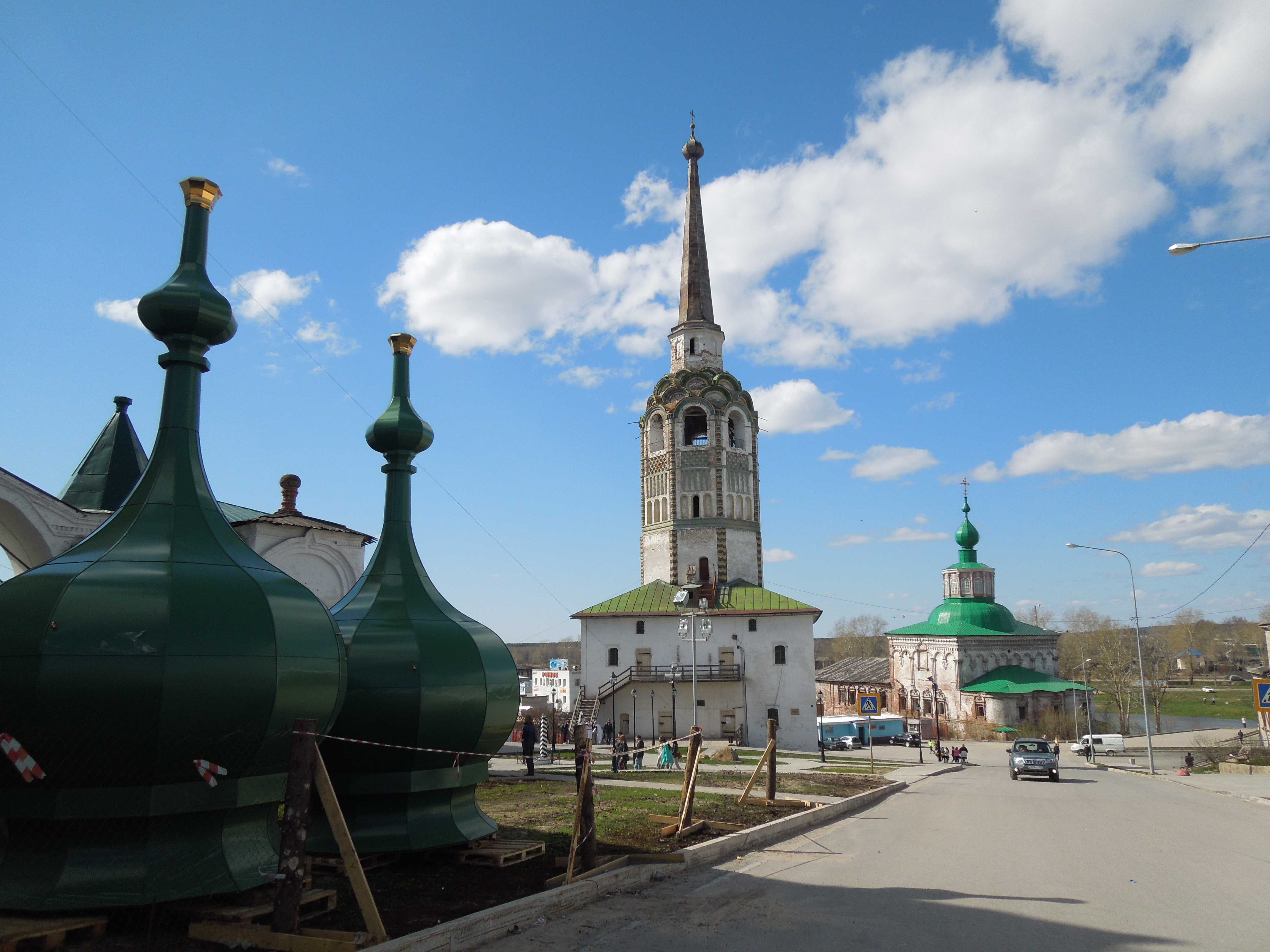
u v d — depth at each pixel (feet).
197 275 34.24
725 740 189.06
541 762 115.85
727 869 42.22
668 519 203.92
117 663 26.78
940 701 284.41
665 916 32.45
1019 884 39.73
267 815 31.73
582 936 29.53
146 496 31.53
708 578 200.54
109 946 25.38
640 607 197.47
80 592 27.68
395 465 46.01
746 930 30.53
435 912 30.76
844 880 39.93
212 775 27.94
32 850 27.30
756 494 210.38
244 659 28.81
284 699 29.76
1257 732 232.12
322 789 26.73
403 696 38.45
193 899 27.50
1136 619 154.71
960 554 300.61
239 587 30.32
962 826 62.28
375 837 37.81
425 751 34.86
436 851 39.86
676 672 188.55
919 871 42.70
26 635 26.89
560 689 353.92
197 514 31.86
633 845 45.57
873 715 120.47
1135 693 309.42
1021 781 120.06
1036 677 270.67
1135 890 38.52
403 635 40.14
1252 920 32.78
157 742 26.96
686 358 212.43
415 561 44.42
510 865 39.01
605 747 170.71
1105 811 76.23
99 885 26.61
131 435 88.38
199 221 35.12
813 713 187.83
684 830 49.49
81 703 26.48
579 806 37.81
